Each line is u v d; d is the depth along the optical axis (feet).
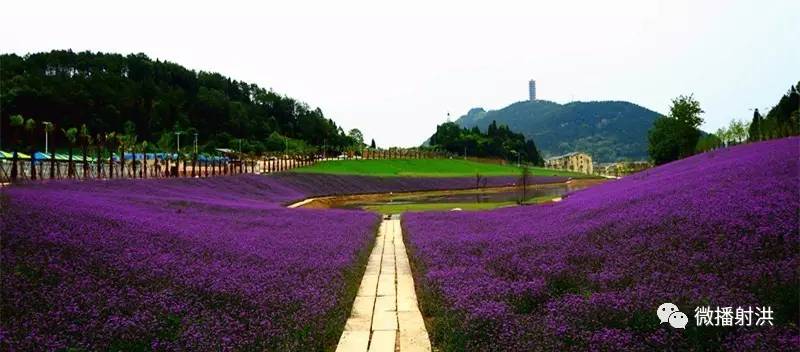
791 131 193.36
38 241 40.83
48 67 590.96
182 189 158.71
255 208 116.26
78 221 51.08
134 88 569.64
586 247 50.01
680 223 48.34
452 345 31.12
